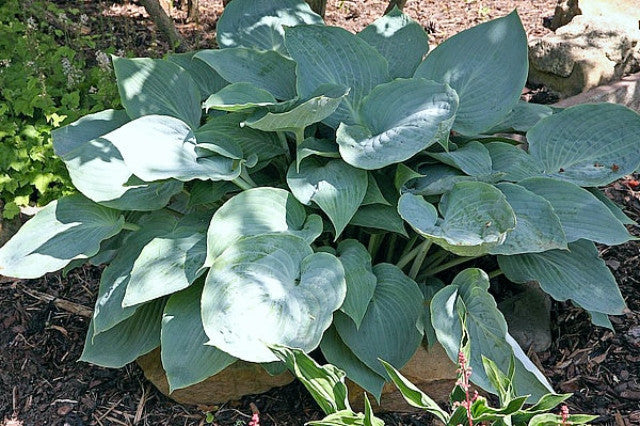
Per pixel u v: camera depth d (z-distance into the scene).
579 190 2.26
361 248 2.23
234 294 2.07
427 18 3.64
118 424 2.29
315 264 2.12
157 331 2.26
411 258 2.31
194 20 3.58
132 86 2.39
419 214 2.15
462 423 1.93
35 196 2.81
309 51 2.37
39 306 2.56
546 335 2.43
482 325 2.18
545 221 2.16
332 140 2.33
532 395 2.12
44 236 2.29
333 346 2.19
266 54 2.40
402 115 2.26
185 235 2.24
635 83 3.11
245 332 2.04
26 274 2.21
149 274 2.15
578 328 2.47
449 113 2.21
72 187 2.77
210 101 2.22
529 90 3.23
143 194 2.28
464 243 2.06
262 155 2.33
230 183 2.32
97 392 2.36
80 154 2.29
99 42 3.41
